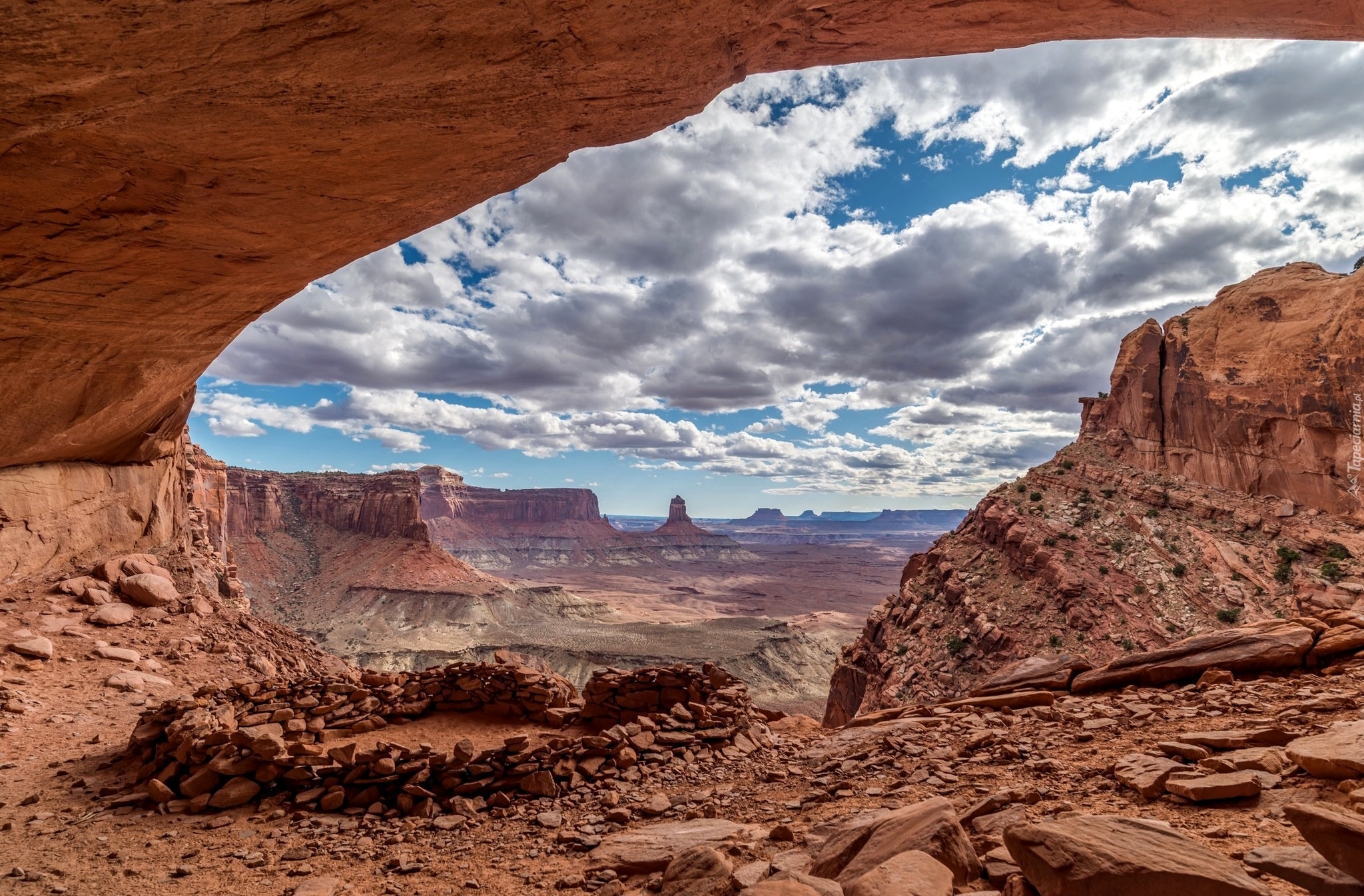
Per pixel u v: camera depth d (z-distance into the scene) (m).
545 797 8.06
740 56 8.45
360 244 10.60
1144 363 68.31
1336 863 3.17
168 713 10.67
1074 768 6.36
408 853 6.77
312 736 10.41
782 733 11.89
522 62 6.71
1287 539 50.34
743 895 3.78
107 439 21.17
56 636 17.25
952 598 60.19
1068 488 64.94
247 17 5.29
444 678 12.66
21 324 11.64
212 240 9.59
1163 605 48.19
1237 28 9.02
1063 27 8.84
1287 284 60.91
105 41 5.06
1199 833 4.30
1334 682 7.86
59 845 7.50
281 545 174.00
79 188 7.75
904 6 8.20
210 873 6.62
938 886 3.51
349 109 6.82
